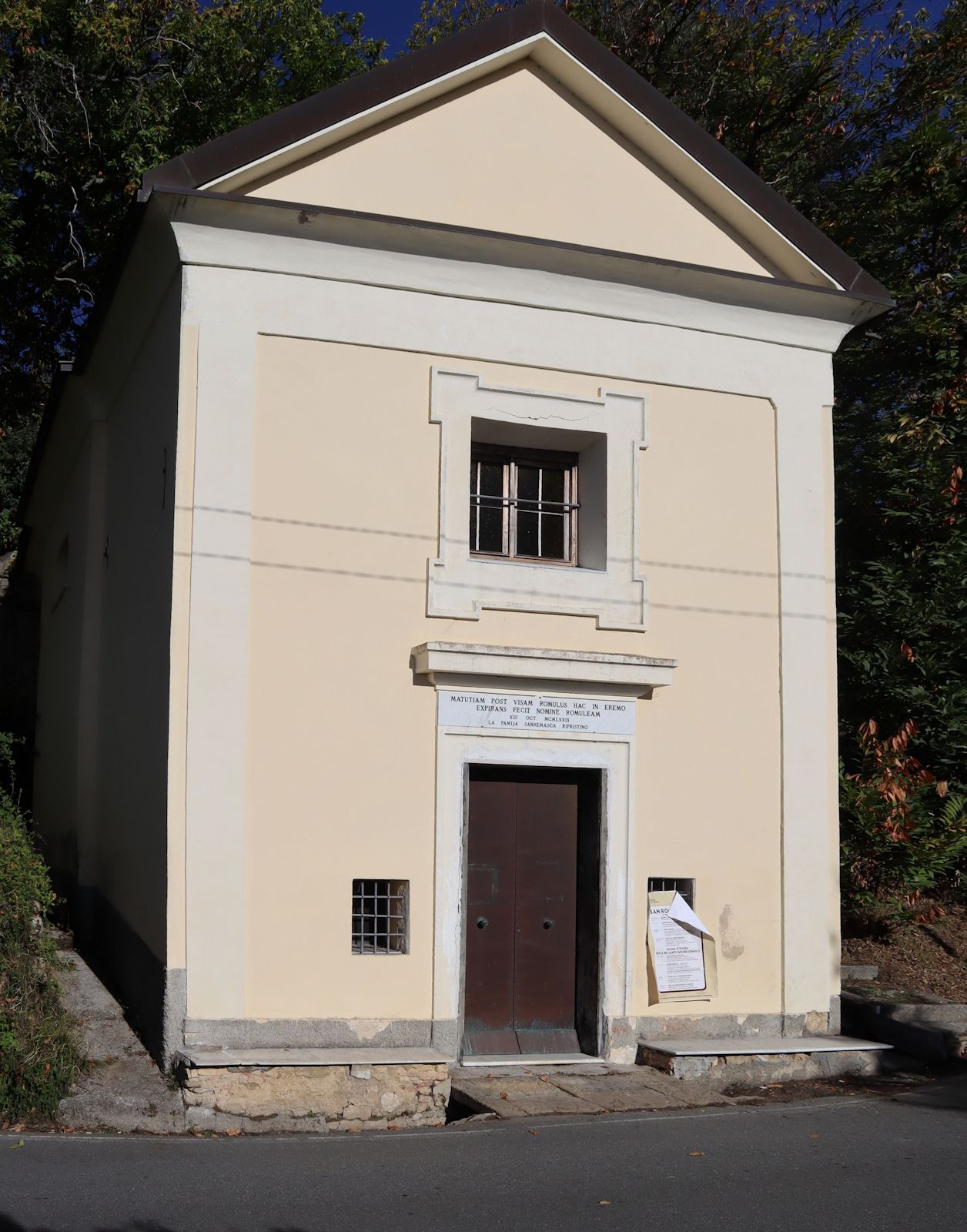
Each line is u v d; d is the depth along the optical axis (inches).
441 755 416.5
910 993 506.0
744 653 463.5
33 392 994.7
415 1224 257.9
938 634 616.1
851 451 684.1
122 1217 257.9
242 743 392.5
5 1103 346.3
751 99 817.5
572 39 453.1
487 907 430.0
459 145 446.0
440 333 431.5
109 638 536.4
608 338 454.6
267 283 411.8
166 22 877.8
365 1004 397.7
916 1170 306.0
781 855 458.9
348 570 412.5
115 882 486.6
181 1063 360.5
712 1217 266.7
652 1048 422.0
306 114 416.2
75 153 882.8
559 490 465.4
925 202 708.0
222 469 400.5
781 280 470.0
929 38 771.4
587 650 442.0
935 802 597.0
